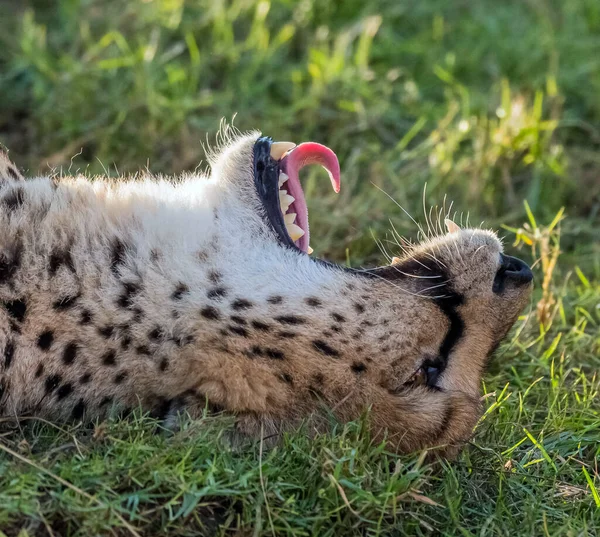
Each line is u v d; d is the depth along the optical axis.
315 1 12.55
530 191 10.20
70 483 5.73
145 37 11.93
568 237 10.02
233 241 6.48
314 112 11.05
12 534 5.55
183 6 12.34
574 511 6.48
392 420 6.33
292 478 6.06
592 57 12.22
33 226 6.27
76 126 10.68
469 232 6.73
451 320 6.47
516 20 12.88
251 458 6.14
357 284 6.38
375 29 12.02
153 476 5.80
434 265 6.55
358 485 5.93
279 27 12.40
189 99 10.98
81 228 6.30
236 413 6.23
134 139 10.67
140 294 6.20
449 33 12.76
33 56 11.40
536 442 6.83
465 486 6.49
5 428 6.19
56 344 6.13
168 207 6.54
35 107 11.09
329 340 6.24
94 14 12.14
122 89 11.16
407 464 6.23
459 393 6.44
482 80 12.02
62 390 6.20
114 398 6.23
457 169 10.32
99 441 6.03
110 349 6.15
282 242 6.58
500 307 6.57
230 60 11.64
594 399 7.68
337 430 6.23
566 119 11.31
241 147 6.88
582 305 8.88
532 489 6.65
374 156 10.70
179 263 6.29
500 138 10.44
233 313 6.20
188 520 5.79
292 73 11.47
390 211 9.87
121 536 5.69
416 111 11.38
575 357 8.27
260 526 5.71
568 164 10.65
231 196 6.71
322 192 10.20
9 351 6.10
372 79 11.72
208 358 6.16
